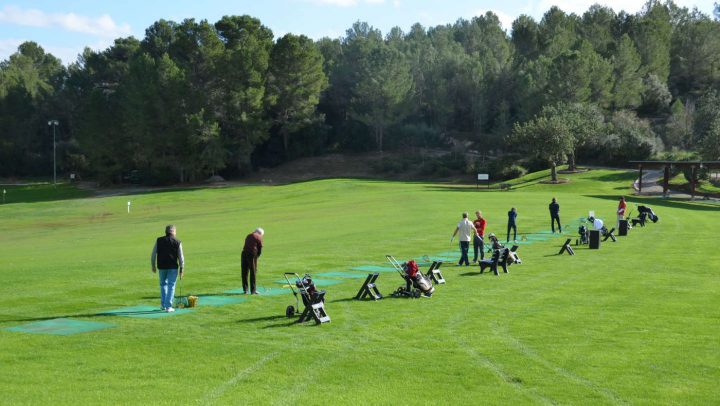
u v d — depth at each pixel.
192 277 20.86
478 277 21.41
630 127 104.94
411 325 14.45
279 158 121.25
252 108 105.62
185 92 100.19
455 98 137.62
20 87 142.50
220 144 101.25
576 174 92.75
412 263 17.95
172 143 100.81
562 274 21.88
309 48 113.56
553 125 85.50
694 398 9.76
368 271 22.36
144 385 10.36
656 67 139.00
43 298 17.33
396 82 121.88
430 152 122.94
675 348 12.41
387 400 9.71
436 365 11.45
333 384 10.46
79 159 124.69
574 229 37.53
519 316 15.31
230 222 48.00
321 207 59.59
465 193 70.75
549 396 9.87
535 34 158.38
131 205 75.88
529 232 36.22
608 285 19.56
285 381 10.62
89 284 19.47
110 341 13.01
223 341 13.05
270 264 23.84
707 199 67.31
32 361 11.62
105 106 106.06
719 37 147.62
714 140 81.31
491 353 12.17
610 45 136.88
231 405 9.48
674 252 27.64
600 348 12.47
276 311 15.95
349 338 13.33
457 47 151.75
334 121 134.38
